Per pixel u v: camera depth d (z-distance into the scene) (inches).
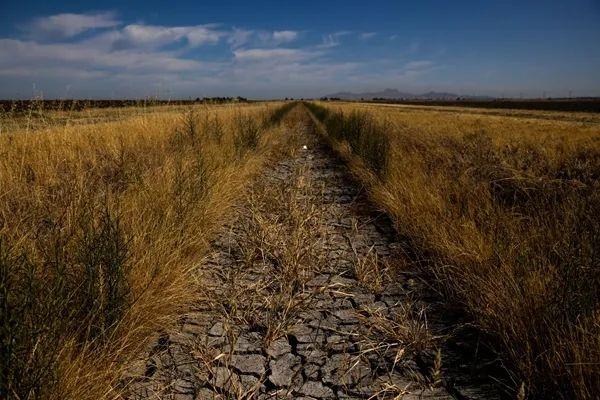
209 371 91.8
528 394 81.0
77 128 287.4
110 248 99.9
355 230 195.2
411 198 200.1
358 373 92.7
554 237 132.4
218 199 195.8
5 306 69.9
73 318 86.2
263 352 100.3
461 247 140.2
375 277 139.8
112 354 84.7
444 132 608.1
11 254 86.1
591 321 86.9
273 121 781.9
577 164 264.1
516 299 100.1
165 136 312.8
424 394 86.7
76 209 117.2
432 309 121.6
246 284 134.7
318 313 119.6
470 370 93.7
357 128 443.8
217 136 341.1
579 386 73.0
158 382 87.4
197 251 151.5
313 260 153.7
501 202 199.0
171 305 111.7
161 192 161.3
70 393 72.3
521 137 534.6
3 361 64.6
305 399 85.0
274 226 179.2
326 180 323.6
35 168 189.3
